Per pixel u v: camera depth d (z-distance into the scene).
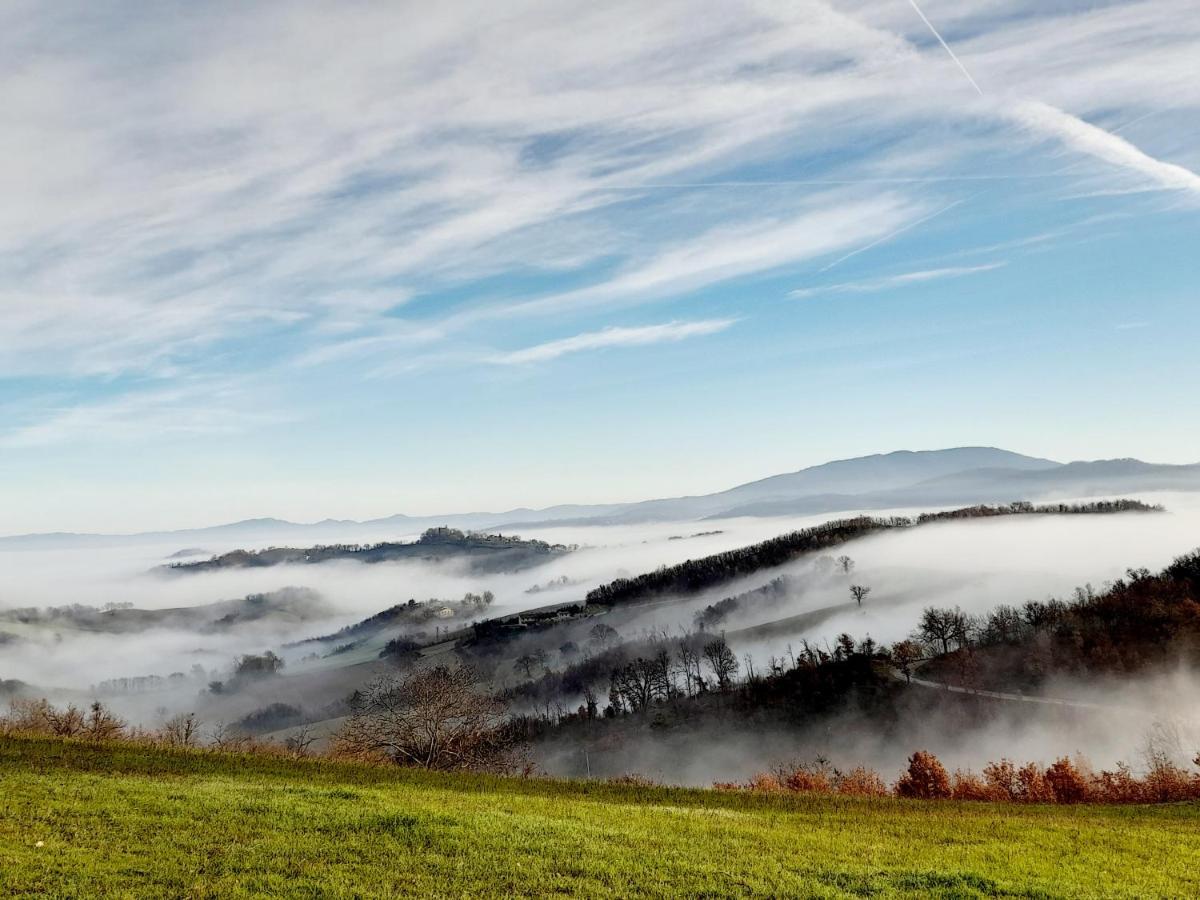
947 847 28.20
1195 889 23.72
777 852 25.73
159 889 18.83
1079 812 40.41
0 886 18.19
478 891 20.20
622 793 39.41
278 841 23.12
